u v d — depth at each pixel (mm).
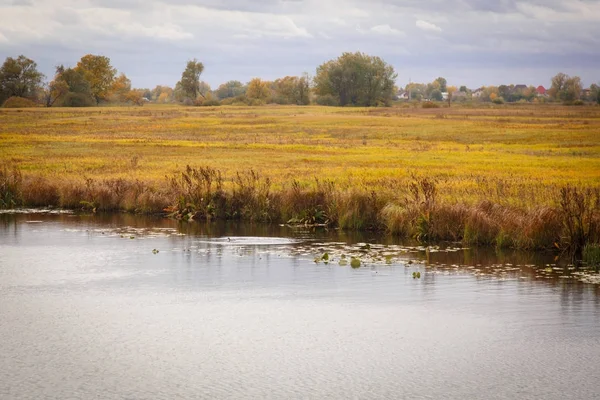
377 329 21422
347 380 17391
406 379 17453
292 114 195250
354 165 75062
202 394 16547
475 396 16453
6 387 16953
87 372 17922
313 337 20641
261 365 18391
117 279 28359
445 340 20375
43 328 21531
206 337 20641
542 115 187625
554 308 23797
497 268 30250
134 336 20734
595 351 19469
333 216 43469
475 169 69938
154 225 44281
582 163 77062
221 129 143250
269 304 24375
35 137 119938
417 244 36656
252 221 46062
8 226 43531
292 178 59719
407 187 49000
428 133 131625
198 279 28344
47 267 30812
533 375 17719
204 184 49375
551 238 34281
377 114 196250
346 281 27906
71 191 53531
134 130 139500
